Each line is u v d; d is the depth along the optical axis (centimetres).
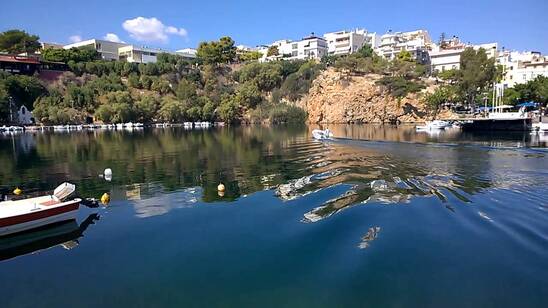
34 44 14862
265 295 1045
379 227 1473
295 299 1018
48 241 1520
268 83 13762
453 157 3184
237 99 12875
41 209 1648
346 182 2269
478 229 1412
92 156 4119
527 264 1134
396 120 10906
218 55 15162
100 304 1052
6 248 1459
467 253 1219
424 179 2272
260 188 2256
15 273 1258
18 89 10981
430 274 1100
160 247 1406
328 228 1490
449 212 1614
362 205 1762
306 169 2838
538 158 3061
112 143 5716
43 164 3588
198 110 12350
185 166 3241
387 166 2784
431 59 16688
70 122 10994
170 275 1188
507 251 1222
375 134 6322
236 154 3994
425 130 7325
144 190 2331
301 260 1233
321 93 12219
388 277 1095
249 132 7944
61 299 1088
